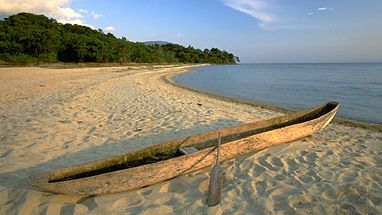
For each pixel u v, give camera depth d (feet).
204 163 14.23
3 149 16.76
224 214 11.16
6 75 71.00
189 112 29.84
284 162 16.12
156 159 14.88
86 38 166.09
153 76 97.76
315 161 16.42
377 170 15.37
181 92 53.42
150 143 19.39
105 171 13.08
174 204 11.74
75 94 38.55
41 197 11.85
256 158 16.60
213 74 138.41
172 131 22.41
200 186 13.19
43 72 85.66
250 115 30.91
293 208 11.63
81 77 72.08
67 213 10.90
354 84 76.33
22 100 33.17
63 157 16.22
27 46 134.41
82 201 11.75
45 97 35.58
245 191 12.94
